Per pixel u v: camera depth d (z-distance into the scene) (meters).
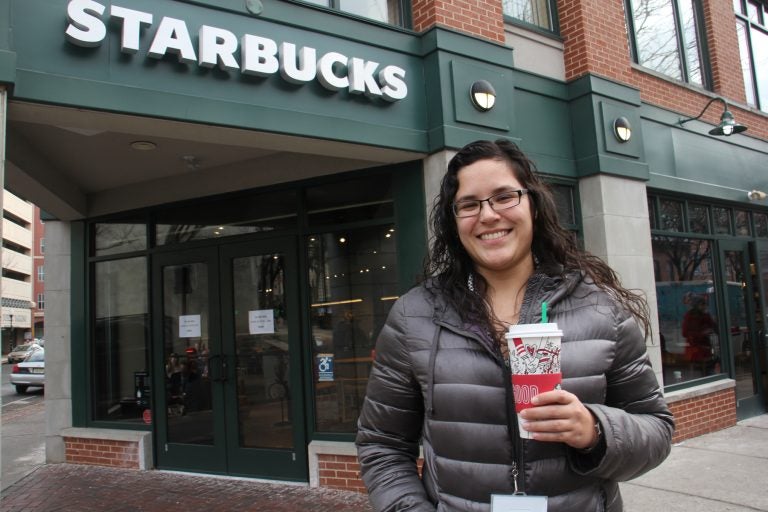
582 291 1.53
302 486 5.10
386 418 1.61
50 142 4.94
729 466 5.16
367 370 5.07
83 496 5.18
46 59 3.39
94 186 6.26
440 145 4.63
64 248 6.65
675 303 6.56
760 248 7.88
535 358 1.25
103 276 6.54
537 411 1.23
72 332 6.55
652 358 5.84
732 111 7.82
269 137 4.20
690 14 7.87
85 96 3.46
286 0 4.21
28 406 12.54
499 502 1.33
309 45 4.32
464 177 1.61
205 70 3.88
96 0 3.57
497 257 1.56
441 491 1.45
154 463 5.94
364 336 5.09
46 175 5.39
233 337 5.62
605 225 5.62
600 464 1.30
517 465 1.37
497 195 1.57
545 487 1.36
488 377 1.42
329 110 4.34
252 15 4.07
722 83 7.78
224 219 5.82
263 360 5.51
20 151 4.78
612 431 1.29
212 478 5.50
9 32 3.28
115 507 4.85
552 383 1.25
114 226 6.48
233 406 5.56
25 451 7.33
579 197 5.84
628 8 6.94
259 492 5.02
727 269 7.39
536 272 1.59
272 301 5.51
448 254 1.70
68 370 6.55
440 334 1.53
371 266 5.11
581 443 1.26
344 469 4.96
